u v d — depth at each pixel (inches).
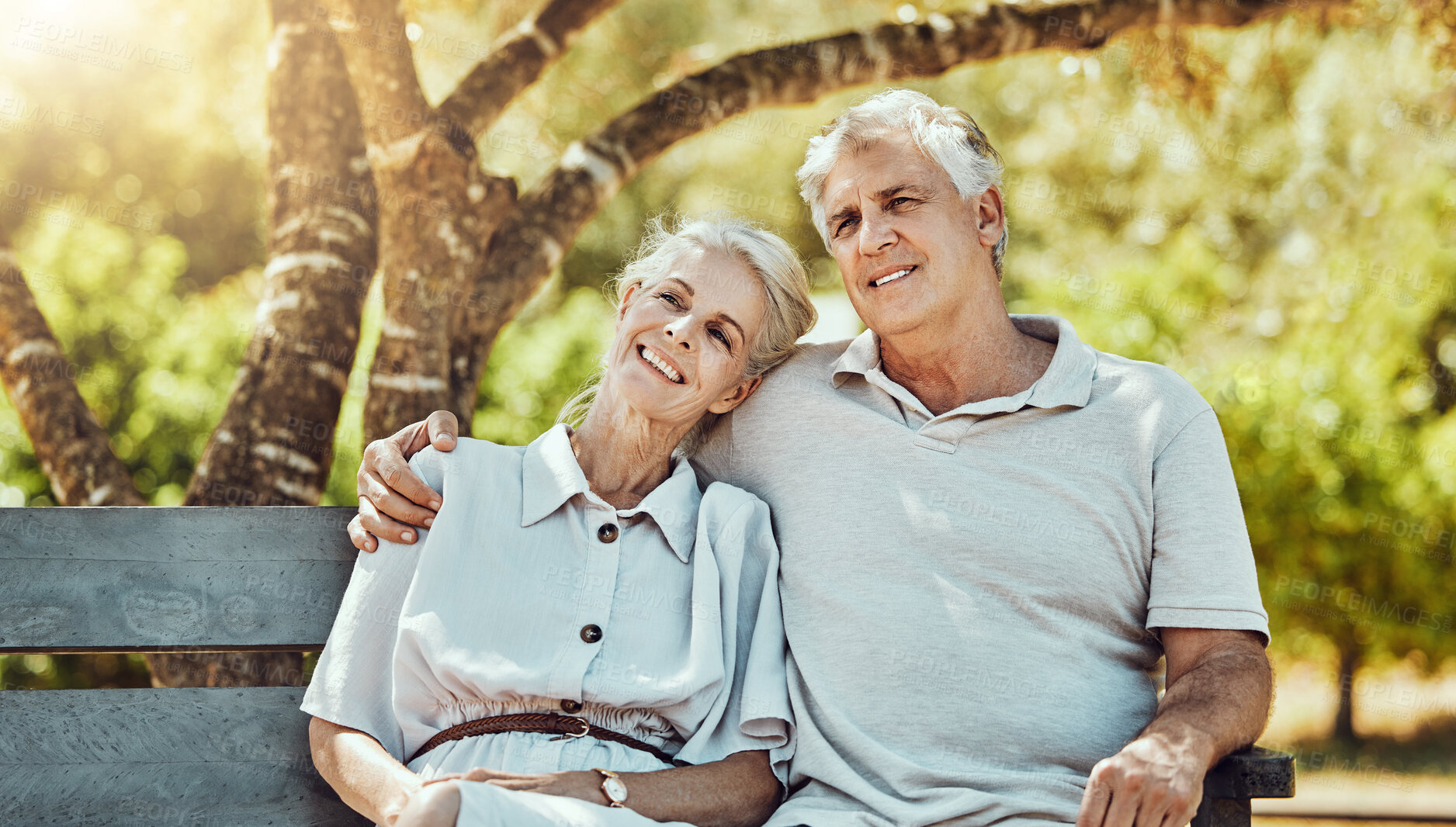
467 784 53.6
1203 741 57.6
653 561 70.6
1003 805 63.2
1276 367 218.5
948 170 75.7
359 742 64.1
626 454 73.4
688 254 75.1
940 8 175.8
